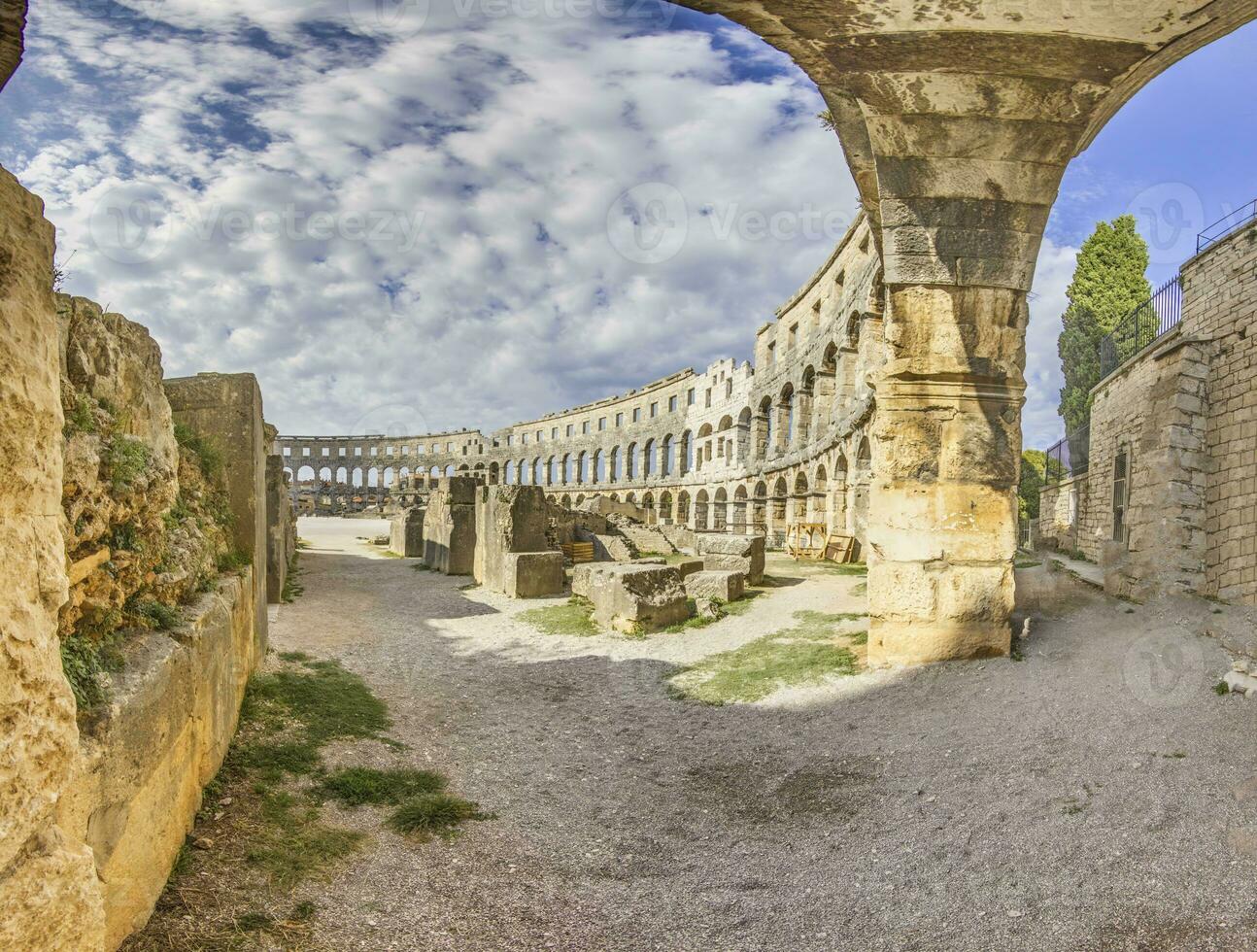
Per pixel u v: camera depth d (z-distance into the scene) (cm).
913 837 473
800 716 751
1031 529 2842
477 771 611
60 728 254
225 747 532
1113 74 670
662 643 1127
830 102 762
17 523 241
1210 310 1210
